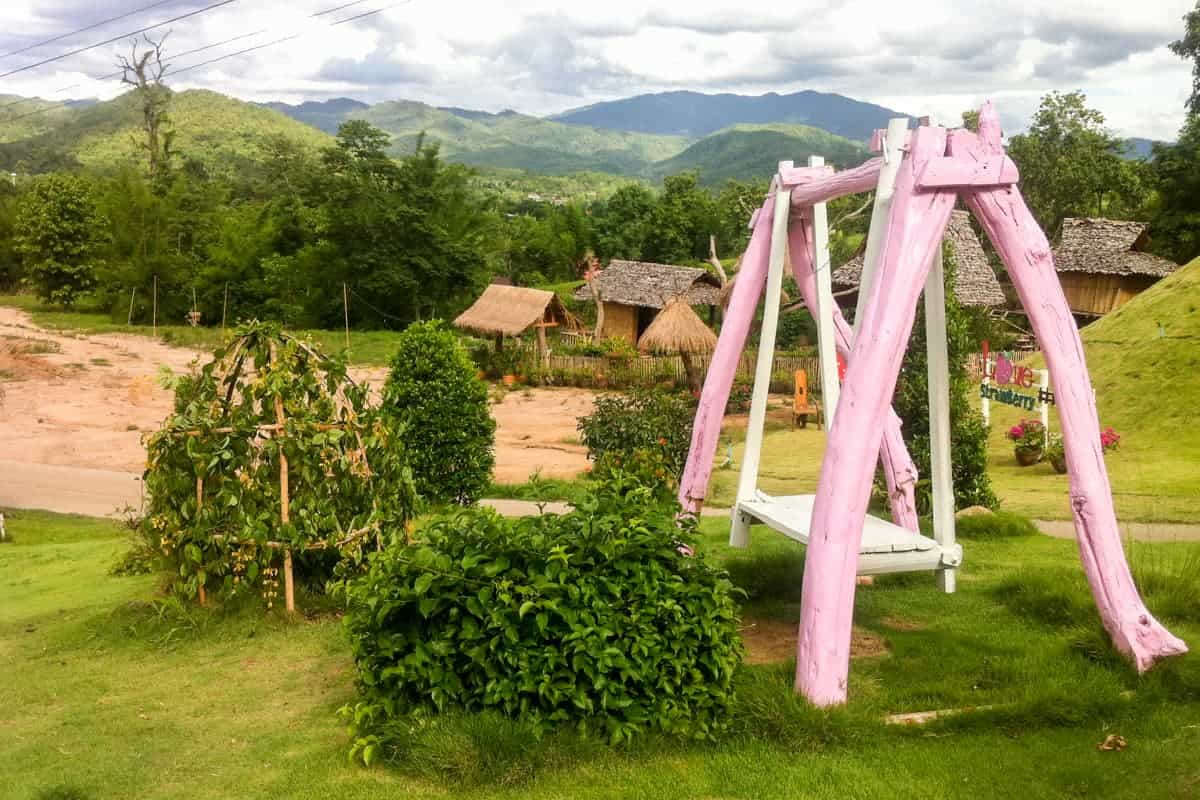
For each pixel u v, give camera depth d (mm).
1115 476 14633
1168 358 19562
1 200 76625
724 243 78750
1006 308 39375
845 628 5602
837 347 8234
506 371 36438
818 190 7180
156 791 4980
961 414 11602
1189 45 41906
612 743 5043
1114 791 4559
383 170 54312
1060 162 50875
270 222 59250
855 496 5617
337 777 4992
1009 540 10383
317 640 7516
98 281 61250
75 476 19875
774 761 4973
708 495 15625
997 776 4750
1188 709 5500
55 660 7434
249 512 8031
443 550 5508
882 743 5188
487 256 61688
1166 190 42688
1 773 5316
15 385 32906
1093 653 6219
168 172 73875
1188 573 7695
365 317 54125
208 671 6969
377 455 8555
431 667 5250
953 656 6578
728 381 7789
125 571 10398
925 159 5887
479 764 4828
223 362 8406
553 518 5758
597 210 89250
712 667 5270
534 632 5156
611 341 37719
